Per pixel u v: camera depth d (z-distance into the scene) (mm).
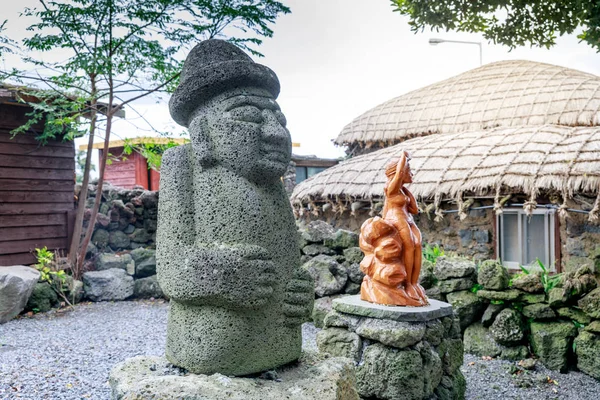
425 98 11086
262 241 2760
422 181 7484
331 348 4023
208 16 7395
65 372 4586
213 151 2771
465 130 9641
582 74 10133
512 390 4512
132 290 8141
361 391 3789
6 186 7617
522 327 5145
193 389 2404
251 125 2781
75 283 7680
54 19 7090
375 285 4082
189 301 2635
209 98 2883
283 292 2855
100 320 6703
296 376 2814
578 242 6309
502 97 9766
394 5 6301
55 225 8195
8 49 7230
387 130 11008
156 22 7344
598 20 5297
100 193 8062
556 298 5047
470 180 6930
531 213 6242
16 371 4566
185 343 2689
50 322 6562
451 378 4145
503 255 7043
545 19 6172
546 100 9039
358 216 8703
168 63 7789
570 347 4945
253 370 2725
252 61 3006
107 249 9016
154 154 8578
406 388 3668
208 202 2727
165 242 2746
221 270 2557
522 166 6582
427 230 7820
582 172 6020
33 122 7363
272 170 2803
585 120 8266
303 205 9383
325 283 6418
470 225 7336
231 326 2639
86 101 8000
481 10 5941
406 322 3785
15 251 7684
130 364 2877
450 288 5594
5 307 6527
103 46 7457
